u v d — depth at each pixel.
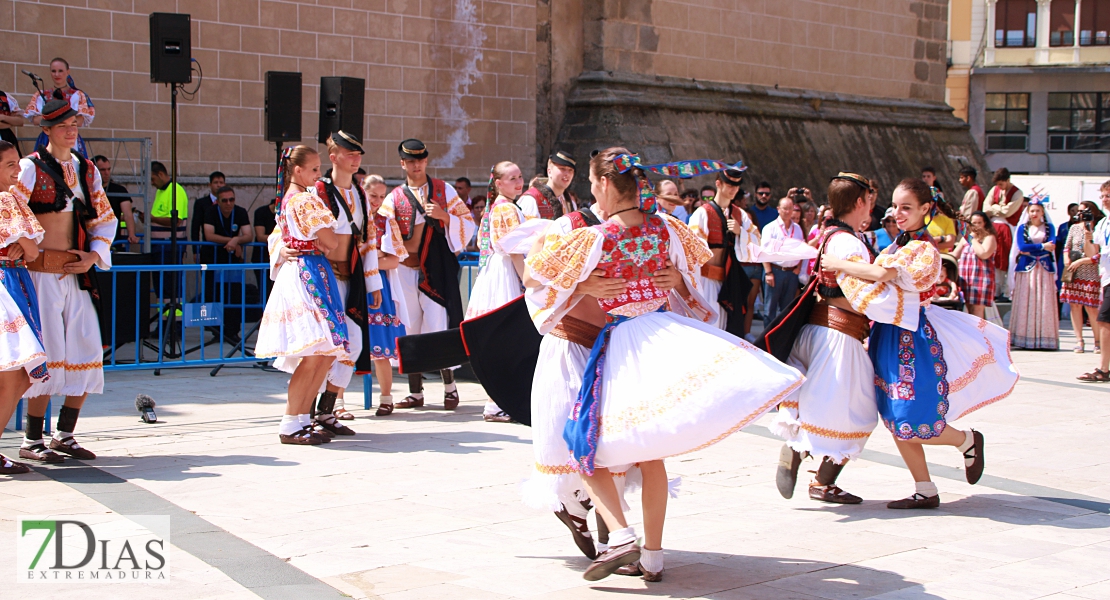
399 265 7.66
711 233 8.38
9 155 5.36
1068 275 11.76
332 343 6.23
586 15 17.86
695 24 18.91
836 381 4.79
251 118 13.73
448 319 7.86
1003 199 14.53
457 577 3.87
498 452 6.23
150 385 8.72
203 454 6.10
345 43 14.53
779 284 12.29
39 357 5.28
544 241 3.81
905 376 4.86
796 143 20.06
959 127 23.83
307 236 6.20
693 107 18.47
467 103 15.82
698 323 3.77
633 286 3.77
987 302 11.99
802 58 20.73
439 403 8.08
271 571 3.90
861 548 4.33
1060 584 3.86
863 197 4.94
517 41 16.30
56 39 12.26
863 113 21.72
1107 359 9.61
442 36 15.48
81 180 5.77
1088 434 7.05
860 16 21.77
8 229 5.23
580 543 4.02
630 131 17.44
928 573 3.98
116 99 12.66
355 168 6.77
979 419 7.61
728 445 6.48
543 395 3.90
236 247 11.59
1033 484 5.58
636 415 3.58
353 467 5.79
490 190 7.27
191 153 13.27
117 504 4.89
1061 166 39.31
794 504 5.10
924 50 23.25
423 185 7.75
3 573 3.84
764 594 3.72
